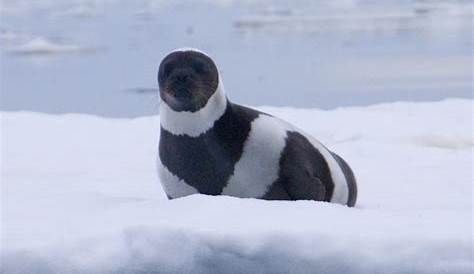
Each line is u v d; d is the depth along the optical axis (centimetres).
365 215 1625
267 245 1461
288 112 3466
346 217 1602
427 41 7044
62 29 8450
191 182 1867
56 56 6925
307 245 1459
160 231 1486
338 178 1970
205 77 1811
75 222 1664
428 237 1454
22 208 1872
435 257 1427
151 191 2241
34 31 8306
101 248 1478
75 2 10631
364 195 2194
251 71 5984
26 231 1608
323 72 5856
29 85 5712
